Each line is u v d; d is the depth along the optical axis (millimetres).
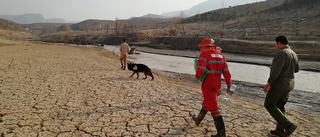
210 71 4559
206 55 4570
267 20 85750
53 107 6957
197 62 4590
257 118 6441
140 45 65688
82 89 9305
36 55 23969
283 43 4773
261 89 13320
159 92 9117
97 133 5266
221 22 116438
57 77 11797
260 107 7859
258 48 40969
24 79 11000
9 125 5566
